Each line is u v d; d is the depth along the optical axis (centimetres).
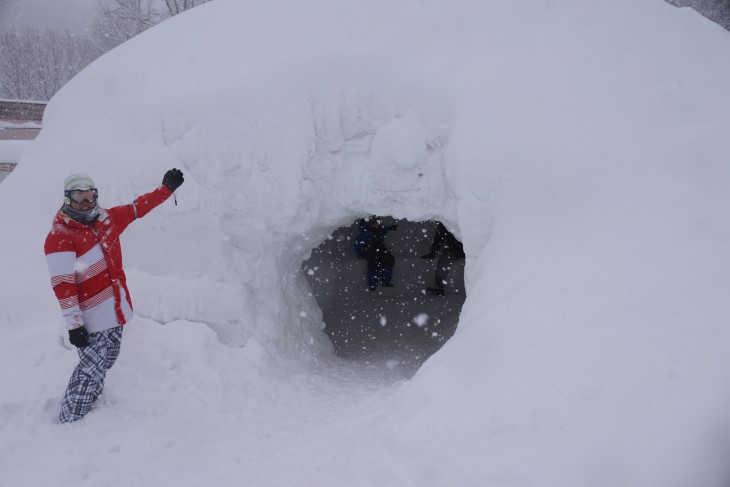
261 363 355
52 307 354
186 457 269
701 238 251
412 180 358
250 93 362
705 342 203
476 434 202
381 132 359
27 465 244
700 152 289
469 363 246
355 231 863
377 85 360
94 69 441
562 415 195
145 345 337
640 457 169
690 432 171
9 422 279
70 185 267
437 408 229
